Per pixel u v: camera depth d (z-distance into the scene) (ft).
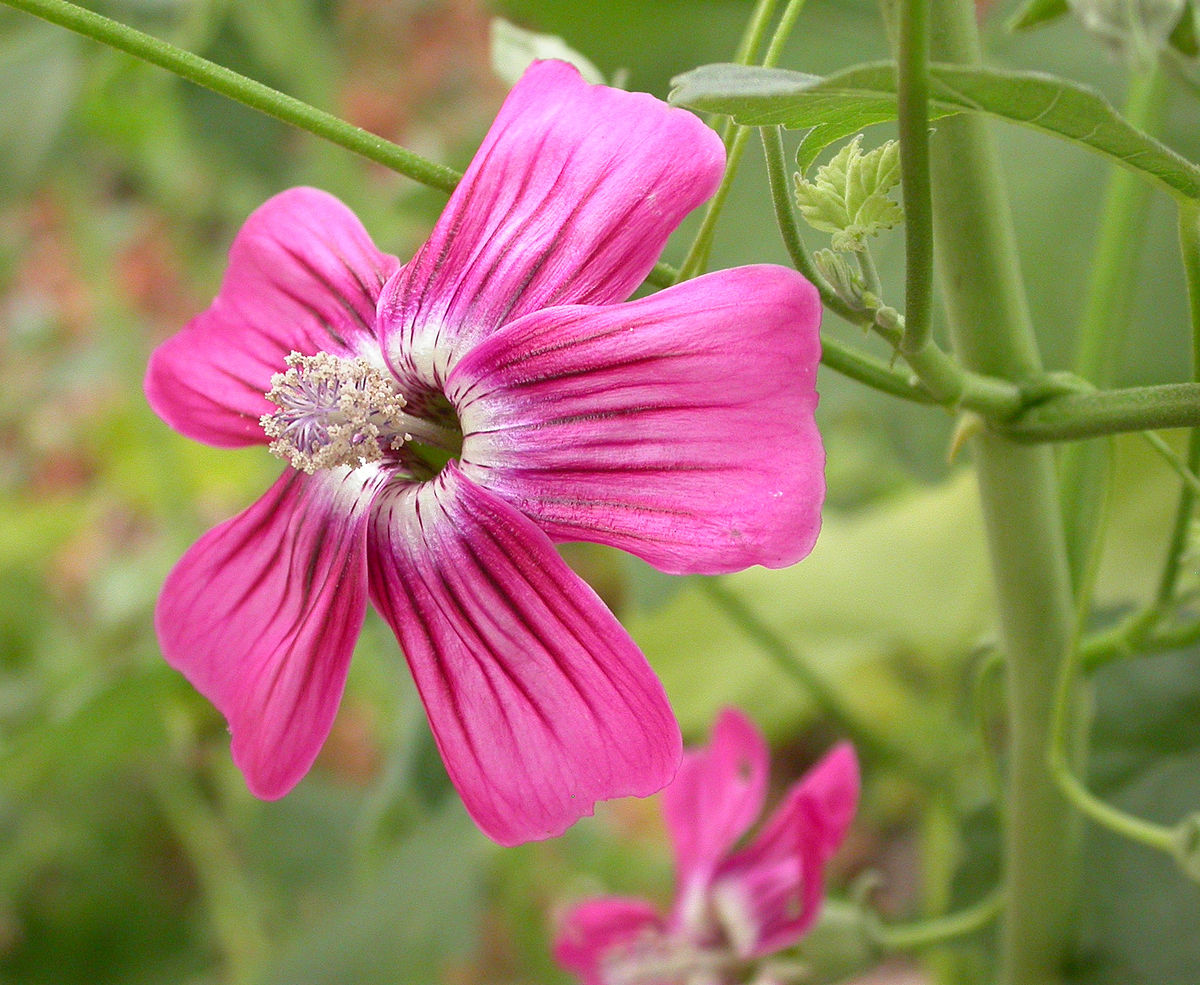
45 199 1.72
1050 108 0.39
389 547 0.48
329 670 0.48
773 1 0.50
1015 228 0.87
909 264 0.42
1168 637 0.58
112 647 1.36
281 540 0.50
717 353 0.40
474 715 0.45
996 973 0.73
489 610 0.45
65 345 1.80
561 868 1.29
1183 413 0.46
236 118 1.10
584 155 0.46
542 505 0.44
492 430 0.46
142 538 1.65
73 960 1.33
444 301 0.48
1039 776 0.61
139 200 1.77
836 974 0.67
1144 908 0.67
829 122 0.43
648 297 0.42
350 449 0.48
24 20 1.18
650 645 1.12
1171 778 0.70
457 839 1.04
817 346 0.39
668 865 1.32
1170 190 0.44
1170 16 0.39
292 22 1.13
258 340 0.53
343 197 1.18
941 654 1.04
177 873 1.38
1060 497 0.63
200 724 1.24
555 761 0.44
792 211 0.44
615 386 0.42
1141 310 0.84
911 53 0.37
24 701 1.29
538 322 0.44
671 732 0.42
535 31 0.99
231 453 1.55
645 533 0.41
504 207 0.47
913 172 0.39
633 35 0.95
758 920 0.70
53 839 1.32
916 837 1.37
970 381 0.48
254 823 1.26
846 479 1.21
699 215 0.88
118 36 0.47
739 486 0.40
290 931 1.22
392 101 1.69
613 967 0.76
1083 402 0.48
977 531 1.06
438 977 1.01
